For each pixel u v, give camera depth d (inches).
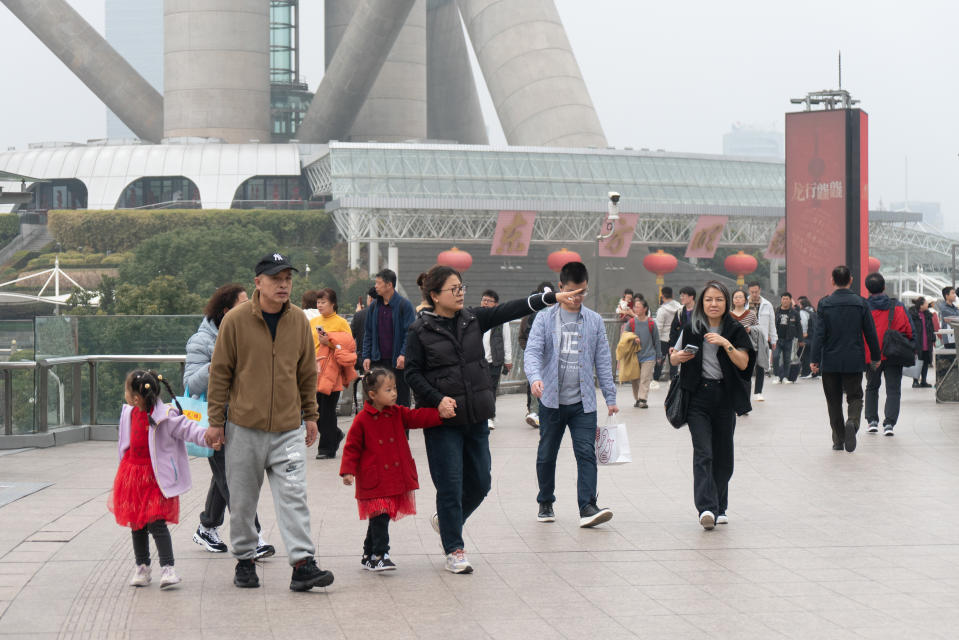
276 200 4579.2
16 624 237.9
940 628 231.9
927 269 5211.6
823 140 1396.4
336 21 5497.1
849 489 420.2
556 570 290.2
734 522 357.7
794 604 253.1
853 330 515.8
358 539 332.5
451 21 5880.9
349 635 229.9
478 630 233.1
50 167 4736.7
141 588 272.2
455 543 290.7
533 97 4731.8
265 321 271.4
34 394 562.6
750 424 649.0
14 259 4520.2
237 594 266.7
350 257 3863.2
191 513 377.1
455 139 6048.2
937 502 390.9
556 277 4475.9
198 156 4579.2
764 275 5002.5
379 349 504.7
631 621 239.6
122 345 605.0
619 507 387.2
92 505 381.7
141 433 271.9
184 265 3791.8
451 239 3791.8
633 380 780.0
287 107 5580.7
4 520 354.0
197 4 4864.7
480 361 298.8
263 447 271.0
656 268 3784.5
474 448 302.4
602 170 4018.2
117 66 5022.1
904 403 773.9
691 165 4215.1
